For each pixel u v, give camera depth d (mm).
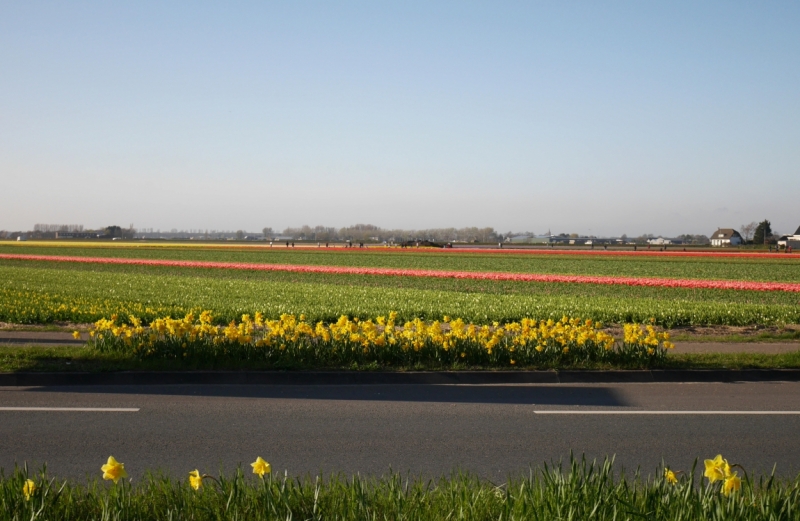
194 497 5988
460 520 5609
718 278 51344
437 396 11609
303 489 6281
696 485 7199
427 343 14250
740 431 9461
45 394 11391
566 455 8250
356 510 5699
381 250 106875
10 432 9000
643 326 23000
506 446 8609
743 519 5508
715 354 15086
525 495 5969
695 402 11344
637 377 13383
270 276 51219
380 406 10781
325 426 9484
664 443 8820
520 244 167500
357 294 33781
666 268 63344
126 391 11711
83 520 5699
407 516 5664
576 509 5617
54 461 7766
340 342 14125
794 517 5512
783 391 12375
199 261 72312
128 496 5848
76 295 31656
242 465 7711
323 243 178875
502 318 23953
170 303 28031
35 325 21375
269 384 12484
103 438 8750
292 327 14422
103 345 14477
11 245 132250
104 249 109812
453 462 7930
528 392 12047
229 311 25062
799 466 7906
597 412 10531
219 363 13234
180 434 8984
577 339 14359
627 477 7422
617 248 129875
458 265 67812
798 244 153375
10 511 5562
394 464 7836
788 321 23891
